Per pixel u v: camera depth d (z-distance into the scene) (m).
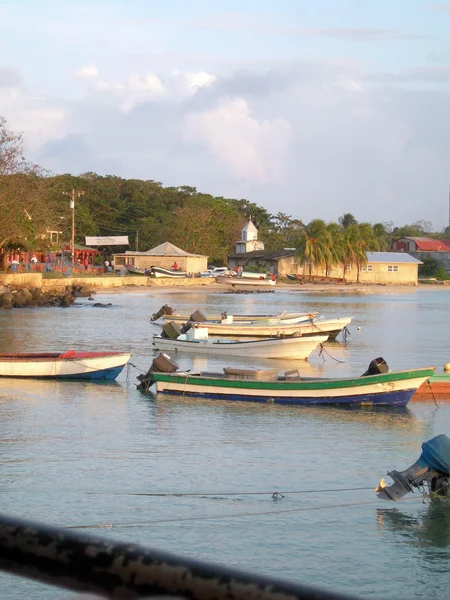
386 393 24.09
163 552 1.12
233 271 123.00
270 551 12.30
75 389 26.92
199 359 36.34
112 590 1.04
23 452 17.97
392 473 15.10
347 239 130.00
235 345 37.03
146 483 15.70
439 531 13.19
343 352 40.50
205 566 1.05
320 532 13.10
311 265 128.25
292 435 20.38
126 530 13.09
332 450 18.81
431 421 22.45
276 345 36.38
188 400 25.12
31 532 1.11
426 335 50.25
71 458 17.48
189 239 130.25
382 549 12.41
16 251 81.56
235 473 16.56
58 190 125.56
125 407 23.86
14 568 1.08
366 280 131.75
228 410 23.55
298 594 1.01
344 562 11.91
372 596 10.77
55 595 10.35
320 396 24.34
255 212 170.38
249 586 1.02
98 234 134.75
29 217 78.62
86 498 14.61
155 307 70.94
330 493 15.27
